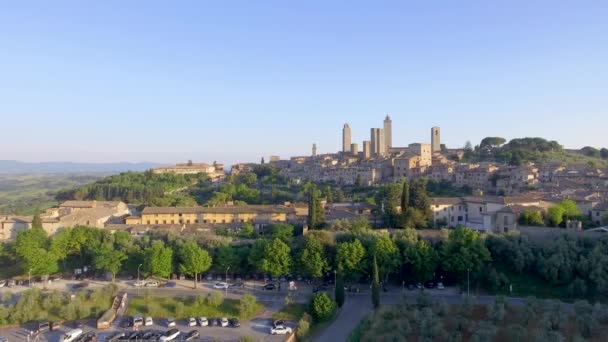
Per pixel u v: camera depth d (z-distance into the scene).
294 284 125.62
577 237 127.50
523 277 120.50
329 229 157.38
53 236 152.38
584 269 113.44
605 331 88.44
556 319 90.94
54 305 114.00
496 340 88.12
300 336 97.44
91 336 97.75
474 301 104.31
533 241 130.50
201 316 109.19
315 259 124.69
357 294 121.75
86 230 150.62
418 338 89.56
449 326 94.44
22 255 133.38
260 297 119.12
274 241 129.88
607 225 143.25
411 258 124.06
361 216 177.50
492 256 127.69
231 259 134.12
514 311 99.25
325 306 105.00
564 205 153.50
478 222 162.00
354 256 123.56
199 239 146.62
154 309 111.38
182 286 127.69
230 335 99.19
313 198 164.62
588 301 106.00
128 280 134.75
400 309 101.94
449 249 124.44
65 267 143.38
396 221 163.25
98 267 130.00
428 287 122.62
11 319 108.81
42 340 99.88
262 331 101.31
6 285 131.38
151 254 130.62
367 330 96.31
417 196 166.12
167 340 95.81
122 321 107.50
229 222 198.12
